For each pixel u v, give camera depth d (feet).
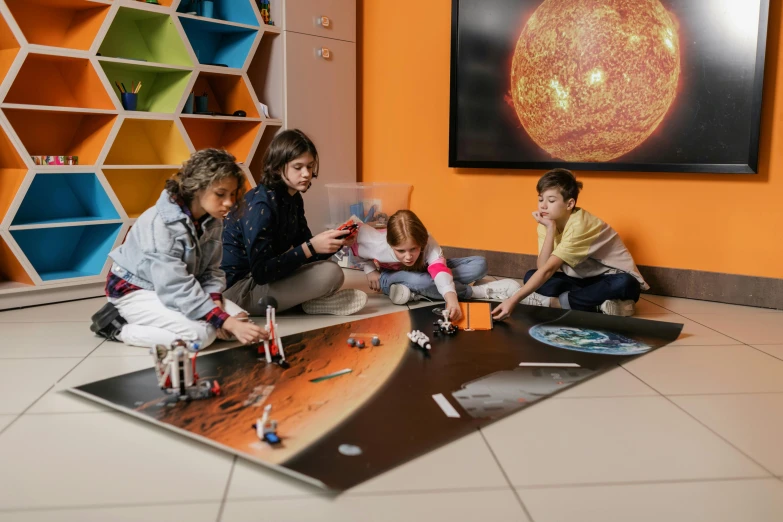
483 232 10.35
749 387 5.00
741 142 7.95
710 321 7.25
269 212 6.69
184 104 9.06
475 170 10.30
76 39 8.28
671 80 8.29
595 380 5.10
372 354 5.58
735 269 8.29
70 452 3.79
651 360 5.65
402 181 11.21
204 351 5.73
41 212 8.54
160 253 5.55
